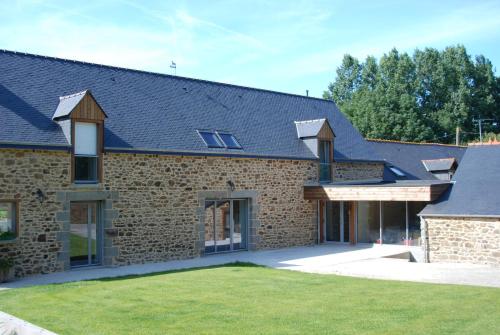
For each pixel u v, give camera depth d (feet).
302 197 61.31
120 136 46.21
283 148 59.93
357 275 39.22
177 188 49.34
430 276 38.37
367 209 62.64
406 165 79.41
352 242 61.67
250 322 24.73
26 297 31.07
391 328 23.27
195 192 50.75
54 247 41.39
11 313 27.20
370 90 153.58
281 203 58.80
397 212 60.23
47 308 28.14
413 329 23.07
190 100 57.57
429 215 47.85
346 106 151.64
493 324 23.76
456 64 146.72
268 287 33.78
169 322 24.95
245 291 32.42
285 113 66.90
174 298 30.42
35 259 40.29
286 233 59.36
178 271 41.88
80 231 43.75
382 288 33.06
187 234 50.03
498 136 126.11
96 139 44.11
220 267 44.06
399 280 36.60
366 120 136.56
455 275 38.75
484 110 143.43
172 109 54.19
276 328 23.62
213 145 52.75
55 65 49.62
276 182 58.34
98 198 43.86
